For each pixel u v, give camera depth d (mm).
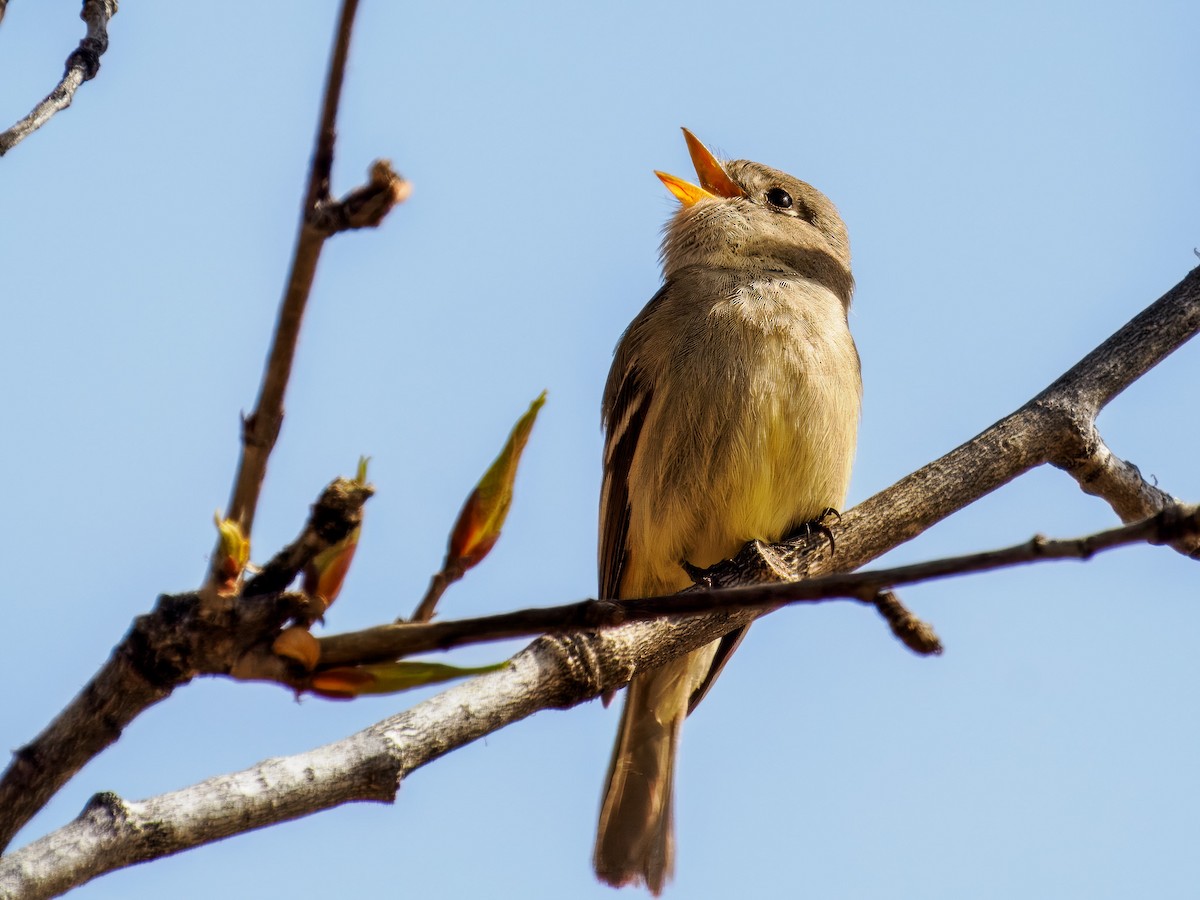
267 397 4078
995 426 9492
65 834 5273
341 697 4461
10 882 5047
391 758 6168
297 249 3809
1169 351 9648
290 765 5910
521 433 4781
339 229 3752
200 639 4359
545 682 7137
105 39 7230
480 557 4754
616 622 4574
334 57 3717
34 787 4398
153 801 5516
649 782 11227
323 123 3734
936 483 9383
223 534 4246
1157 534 4328
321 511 4371
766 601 4625
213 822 5566
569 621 4555
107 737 4457
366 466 4457
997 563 4457
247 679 4426
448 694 6770
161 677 4391
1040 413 9398
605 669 7438
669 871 11016
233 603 4332
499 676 6977
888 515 9406
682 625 8688
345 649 4438
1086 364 9664
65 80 6926
